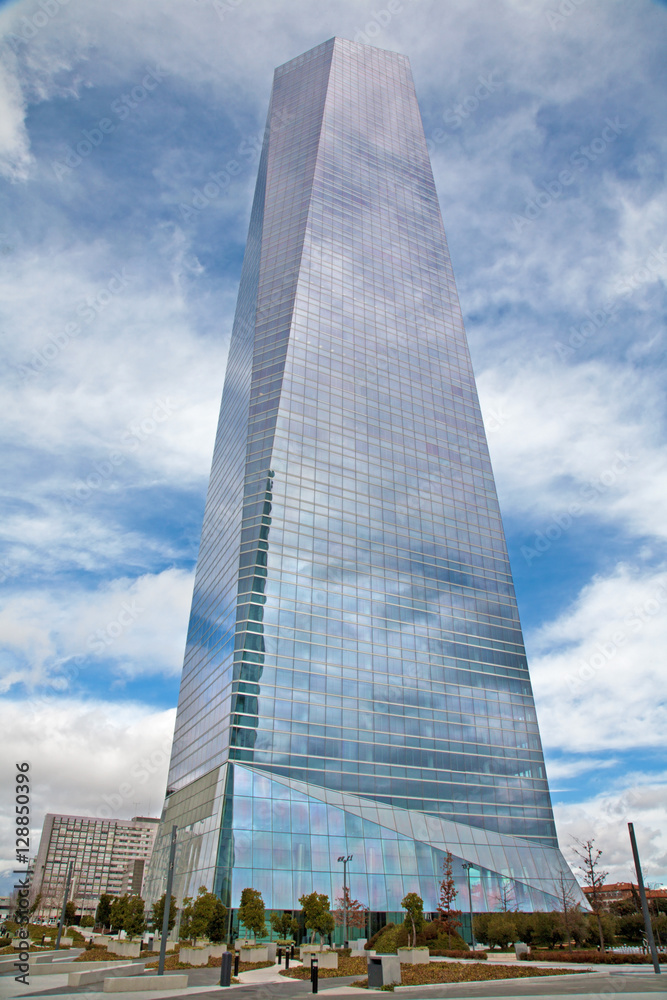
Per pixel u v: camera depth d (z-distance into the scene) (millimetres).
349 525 90438
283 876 61188
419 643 88500
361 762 74812
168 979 28094
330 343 104812
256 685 72625
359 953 53688
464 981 31516
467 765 83312
